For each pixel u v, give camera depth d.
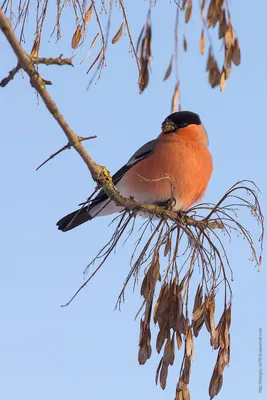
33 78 5.62
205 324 6.46
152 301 6.42
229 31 6.23
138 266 6.77
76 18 6.24
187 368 6.16
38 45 6.25
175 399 6.11
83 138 6.27
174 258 6.81
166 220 7.06
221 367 6.36
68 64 5.64
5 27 5.26
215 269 6.86
